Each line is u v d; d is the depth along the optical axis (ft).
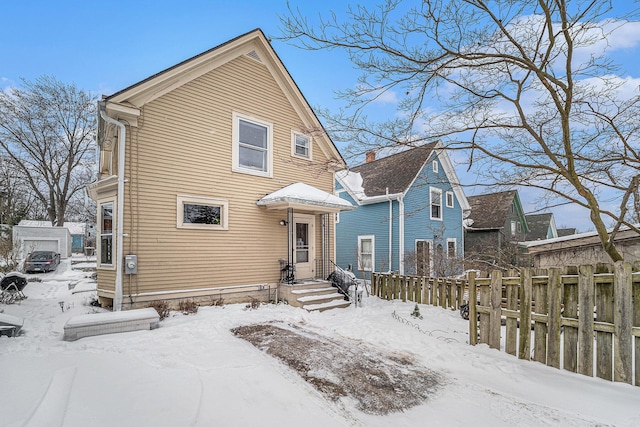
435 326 21.68
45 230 80.59
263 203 29.99
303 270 34.19
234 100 29.94
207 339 17.22
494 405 11.06
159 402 9.86
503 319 21.21
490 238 67.97
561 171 15.97
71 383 10.68
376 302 31.40
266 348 16.24
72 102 87.86
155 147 24.99
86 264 82.02
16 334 17.15
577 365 13.23
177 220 25.72
